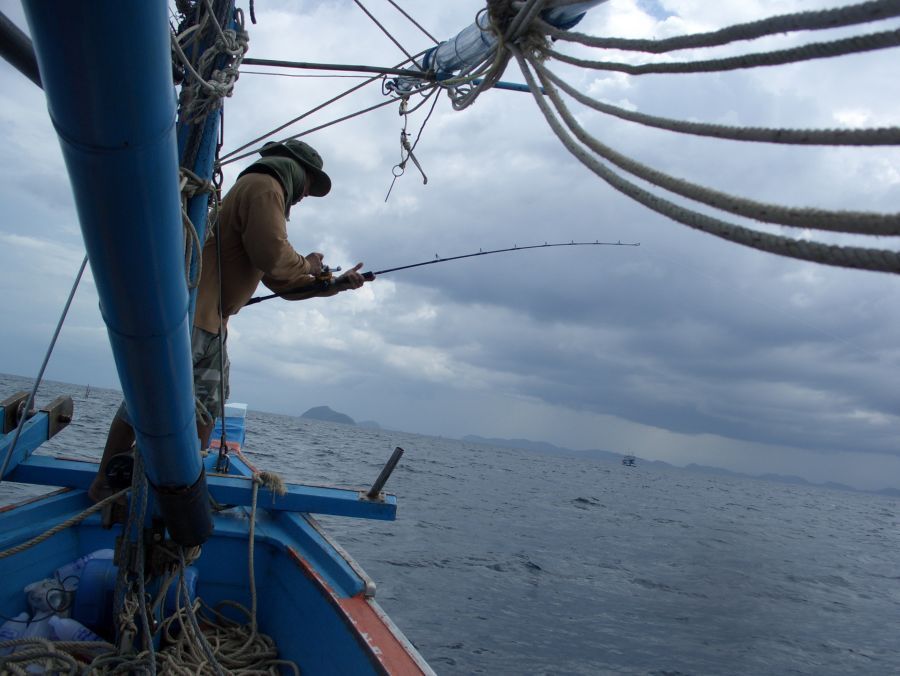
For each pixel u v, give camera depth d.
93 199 1.08
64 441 14.02
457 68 2.83
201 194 2.02
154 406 1.50
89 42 0.86
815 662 8.17
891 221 0.62
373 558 9.84
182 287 1.31
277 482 2.96
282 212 2.53
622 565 13.07
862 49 0.76
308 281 2.71
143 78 0.93
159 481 1.79
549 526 17.41
